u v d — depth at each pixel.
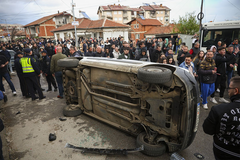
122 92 3.03
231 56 4.68
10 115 4.39
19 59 5.44
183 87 2.32
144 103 2.76
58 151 2.94
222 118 1.58
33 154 2.87
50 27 43.72
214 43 8.94
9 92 6.46
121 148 2.95
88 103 3.86
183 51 6.03
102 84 3.38
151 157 2.71
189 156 2.74
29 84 5.27
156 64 2.84
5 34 55.47
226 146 1.62
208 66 4.17
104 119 3.64
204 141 3.15
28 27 48.09
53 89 6.65
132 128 3.10
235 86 1.58
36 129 3.66
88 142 3.15
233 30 8.46
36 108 4.81
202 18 16.41
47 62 6.20
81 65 3.75
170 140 2.66
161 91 2.52
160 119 2.58
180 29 25.11
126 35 30.02
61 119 4.02
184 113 2.42
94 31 28.75
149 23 42.88
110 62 3.19
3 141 3.23
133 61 3.22
